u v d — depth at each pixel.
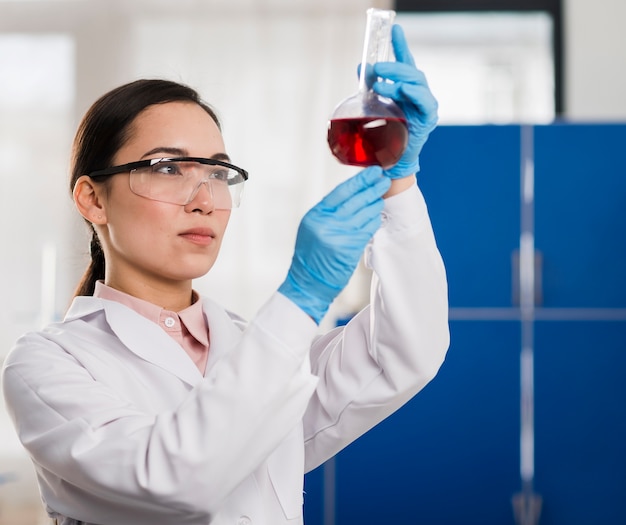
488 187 3.66
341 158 1.23
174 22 4.42
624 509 3.57
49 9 4.50
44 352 1.35
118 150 1.41
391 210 1.36
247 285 4.24
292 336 1.15
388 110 1.19
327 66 4.32
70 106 4.49
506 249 3.64
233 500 1.34
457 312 3.66
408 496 3.64
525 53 4.45
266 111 4.32
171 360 1.40
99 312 1.47
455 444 3.64
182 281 1.48
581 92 4.36
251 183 4.28
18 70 4.51
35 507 4.29
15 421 1.32
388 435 3.66
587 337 3.61
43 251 4.45
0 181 4.49
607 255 3.62
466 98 4.44
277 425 1.16
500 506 3.61
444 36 4.47
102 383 1.34
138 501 1.16
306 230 1.17
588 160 3.63
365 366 1.45
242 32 4.37
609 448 3.60
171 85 1.46
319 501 3.67
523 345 3.64
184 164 1.37
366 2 4.33
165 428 1.14
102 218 1.45
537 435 3.62
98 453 1.17
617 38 4.34
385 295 1.37
